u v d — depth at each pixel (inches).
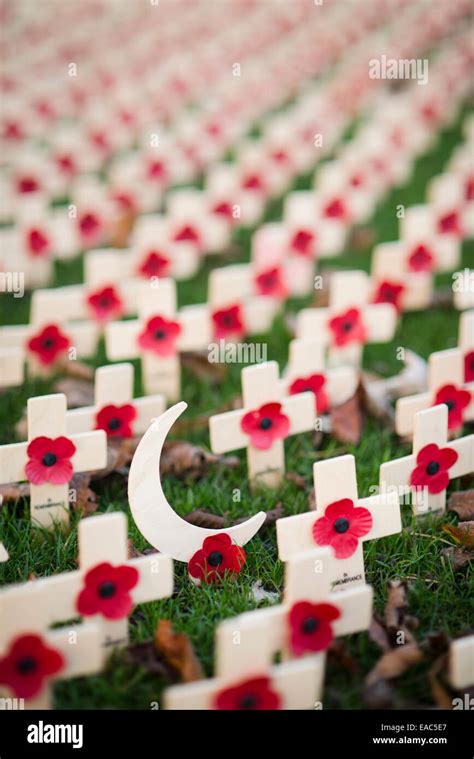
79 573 81.2
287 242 180.7
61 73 327.0
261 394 112.2
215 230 194.5
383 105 301.1
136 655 85.5
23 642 74.6
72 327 140.6
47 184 222.4
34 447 101.3
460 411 120.1
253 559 100.3
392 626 88.0
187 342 139.1
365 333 144.8
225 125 271.3
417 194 239.0
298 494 112.5
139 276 174.1
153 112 289.6
